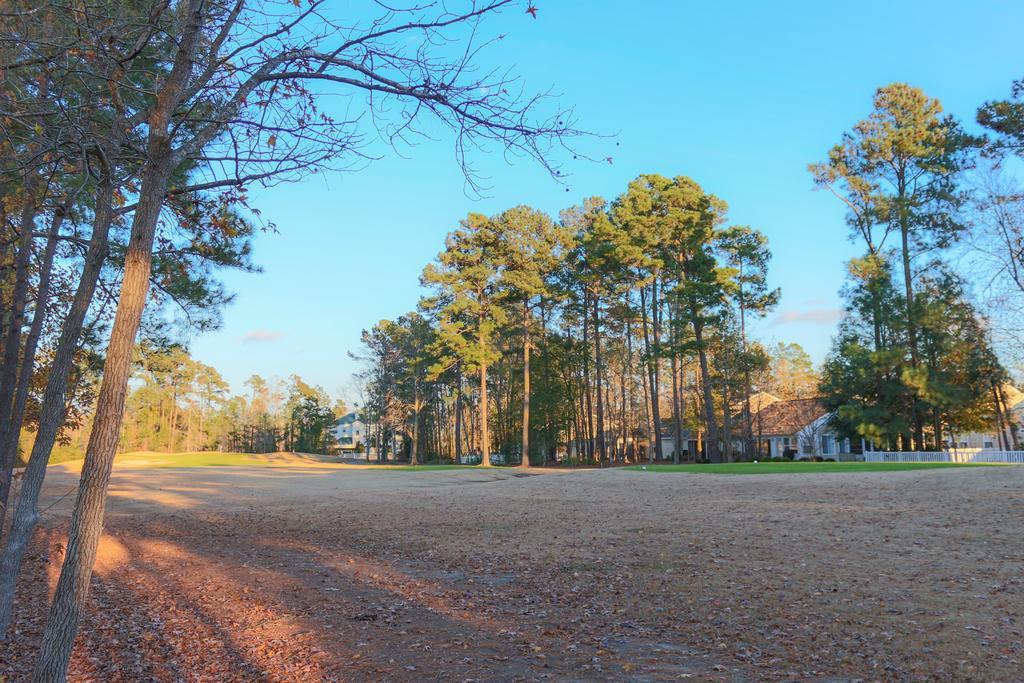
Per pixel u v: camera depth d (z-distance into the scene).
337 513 21.91
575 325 62.72
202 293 12.78
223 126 5.06
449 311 54.72
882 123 43.72
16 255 11.79
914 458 38.81
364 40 5.07
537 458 62.41
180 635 8.65
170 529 18.58
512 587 10.85
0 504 10.85
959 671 6.32
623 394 65.19
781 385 84.38
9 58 6.30
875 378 43.34
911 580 9.96
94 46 5.49
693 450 74.19
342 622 9.02
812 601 9.09
